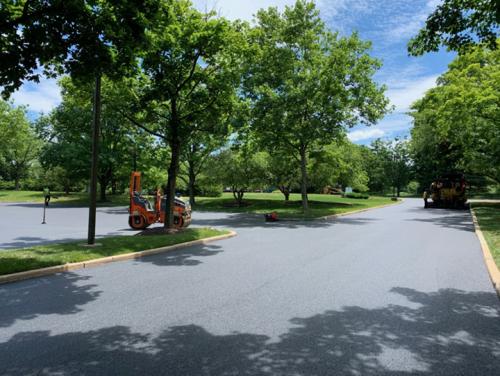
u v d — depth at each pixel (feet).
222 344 13.84
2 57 25.57
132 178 54.49
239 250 35.14
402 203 136.77
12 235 45.78
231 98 49.80
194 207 109.70
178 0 42.60
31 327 15.47
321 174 110.11
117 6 25.23
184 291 21.02
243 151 86.74
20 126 165.58
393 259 30.45
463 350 13.41
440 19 26.76
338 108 71.51
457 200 100.63
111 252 31.12
